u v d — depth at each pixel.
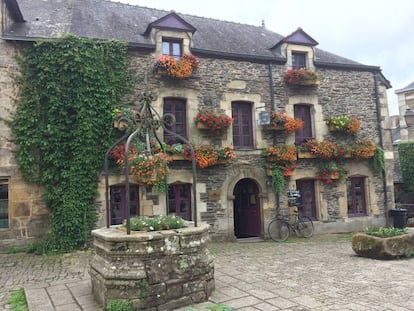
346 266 6.21
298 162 10.61
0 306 4.55
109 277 4.03
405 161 15.34
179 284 4.27
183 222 5.07
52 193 8.17
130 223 4.77
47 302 4.53
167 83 9.41
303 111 11.17
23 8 9.93
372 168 11.58
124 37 9.49
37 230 8.16
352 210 11.40
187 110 9.59
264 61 10.59
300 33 11.05
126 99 8.98
